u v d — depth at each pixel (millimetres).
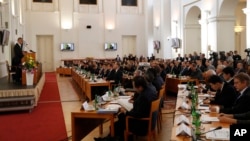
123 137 4613
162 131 5715
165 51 18781
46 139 5180
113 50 21766
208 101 4828
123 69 11516
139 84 4367
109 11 21609
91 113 4289
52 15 20562
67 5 20781
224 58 11039
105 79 9797
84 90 9984
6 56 12648
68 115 7184
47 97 10281
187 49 16406
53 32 20609
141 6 22266
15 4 15211
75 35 21016
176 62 12438
